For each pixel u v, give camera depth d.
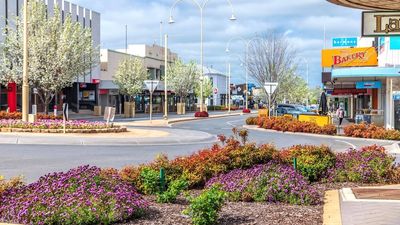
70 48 37.09
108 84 66.56
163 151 19.30
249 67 72.44
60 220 6.84
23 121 26.25
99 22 63.50
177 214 7.58
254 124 40.62
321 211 7.87
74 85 59.62
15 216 6.93
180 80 79.56
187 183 9.21
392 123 32.78
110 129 25.89
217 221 7.02
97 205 7.05
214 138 27.23
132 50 80.50
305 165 11.08
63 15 54.09
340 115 40.03
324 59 43.44
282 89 67.06
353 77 35.62
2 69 38.66
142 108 76.56
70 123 25.98
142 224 7.01
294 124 33.72
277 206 8.35
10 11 45.28
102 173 8.83
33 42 35.94
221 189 9.09
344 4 8.17
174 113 77.44
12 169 13.57
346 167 11.41
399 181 11.03
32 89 49.28
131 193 7.68
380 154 11.88
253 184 8.98
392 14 8.42
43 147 19.75
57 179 8.09
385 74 32.50
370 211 7.67
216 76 117.81
